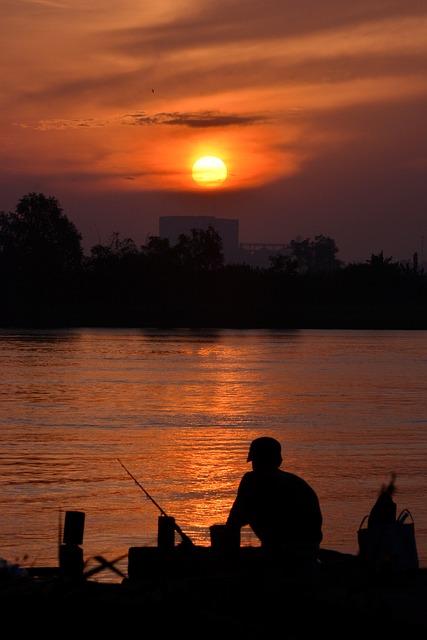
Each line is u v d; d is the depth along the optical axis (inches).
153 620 1087.0
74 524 1301.7
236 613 1075.3
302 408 4643.2
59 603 1119.0
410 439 3582.7
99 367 7160.4
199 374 6584.6
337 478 2751.0
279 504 1106.7
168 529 1277.1
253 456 1127.0
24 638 1111.6
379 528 1184.8
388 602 1077.1
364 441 3526.1
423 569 1190.3
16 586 1157.1
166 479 2716.5
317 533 1115.3
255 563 1127.0
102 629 1103.0
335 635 1011.9
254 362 7805.1
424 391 5561.0
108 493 2502.5
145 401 4867.1
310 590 1095.6
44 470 2834.6
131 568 1247.5
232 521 1123.3
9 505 2336.4
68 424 3949.3
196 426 3927.2
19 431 3718.0
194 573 1221.1
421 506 2354.8
